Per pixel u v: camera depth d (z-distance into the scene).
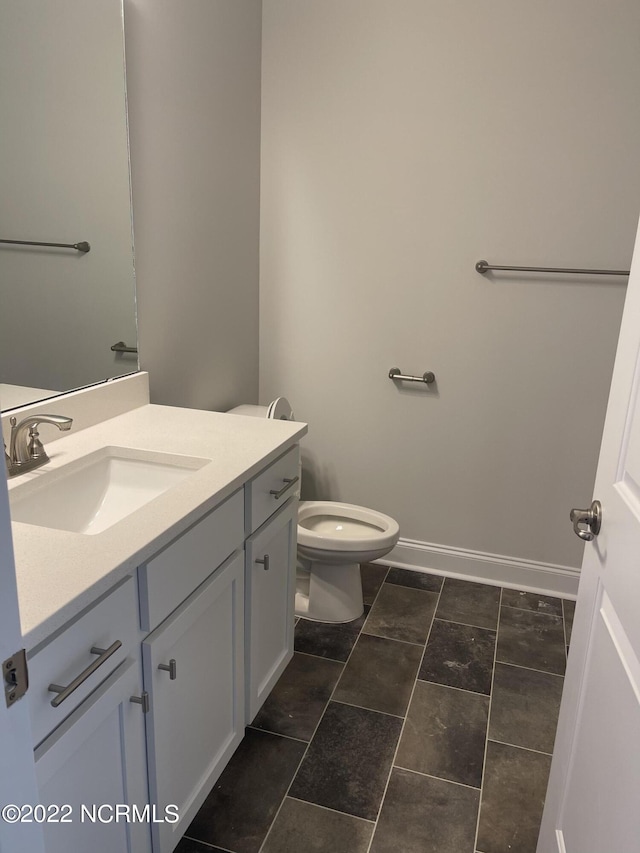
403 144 2.48
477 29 2.31
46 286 1.61
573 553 2.68
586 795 1.10
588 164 2.31
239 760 1.79
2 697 0.61
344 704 2.02
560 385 2.54
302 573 2.71
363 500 2.90
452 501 2.78
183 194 2.14
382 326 2.68
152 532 1.18
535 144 2.35
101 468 1.62
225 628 1.57
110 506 1.61
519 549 2.74
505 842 1.57
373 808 1.65
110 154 1.76
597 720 1.08
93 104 1.68
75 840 1.08
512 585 2.77
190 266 2.23
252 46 2.47
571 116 2.29
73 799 1.06
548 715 2.00
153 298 2.04
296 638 2.36
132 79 1.82
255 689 1.82
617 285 2.39
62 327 1.68
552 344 2.50
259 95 2.58
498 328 2.55
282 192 2.67
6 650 0.61
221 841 1.55
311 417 2.88
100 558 1.08
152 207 1.99
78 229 1.69
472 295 2.54
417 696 2.07
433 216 2.51
